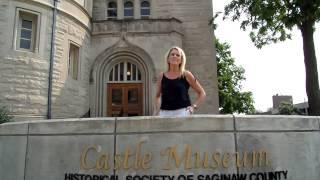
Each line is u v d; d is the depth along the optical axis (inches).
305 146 206.7
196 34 800.9
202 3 816.9
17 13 554.3
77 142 205.8
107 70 718.5
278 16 636.1
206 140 195.8
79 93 650.8
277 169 199.0
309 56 573.3
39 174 209.8
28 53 555.2
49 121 214.7
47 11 590.2
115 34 719.7
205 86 773.3
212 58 788.6
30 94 546.9
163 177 191.9
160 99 212.1
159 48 711.7
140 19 723.4
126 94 717.3
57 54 597.6
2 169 224.5
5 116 470.3
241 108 1486.2
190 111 204.1
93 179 198.4
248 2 626.2
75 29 648.4
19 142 220.7
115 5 830.5
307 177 203.0
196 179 191.2
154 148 195.8
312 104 560.7
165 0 819.4
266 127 202.5
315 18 553.9
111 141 200.7
